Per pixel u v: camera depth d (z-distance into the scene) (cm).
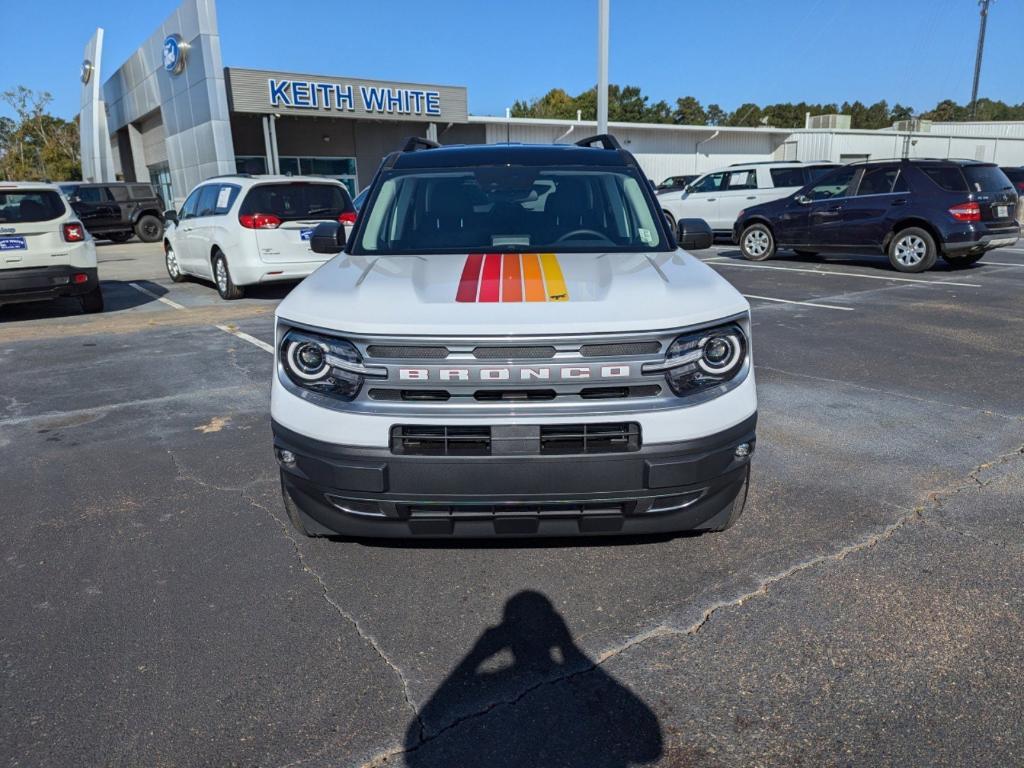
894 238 1141
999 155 3953
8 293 833
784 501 359
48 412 521
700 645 252
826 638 254
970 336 703
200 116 2327
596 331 248
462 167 407
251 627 266
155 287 1173
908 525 333
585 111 6862
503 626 265
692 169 3466
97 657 250
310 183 987
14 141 5453
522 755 206
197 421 497
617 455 253
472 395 252
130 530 341
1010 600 274
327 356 260
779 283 1052
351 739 213
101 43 3206
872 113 9675
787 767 200
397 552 317
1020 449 421
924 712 219
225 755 207
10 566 310
